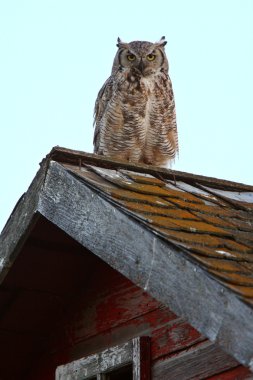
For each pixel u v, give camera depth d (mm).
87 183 8719
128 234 7895
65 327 10969
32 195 9500
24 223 9586
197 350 8531
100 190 8516
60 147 9562
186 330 8734
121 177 9570
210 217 8789
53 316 11141
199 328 6832
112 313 10125
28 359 11508
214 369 8258
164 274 7332
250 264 7379
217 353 8281
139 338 9102
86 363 9758
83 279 10742
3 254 9930
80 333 10648
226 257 7297
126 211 7996
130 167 10164
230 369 8102
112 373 9609
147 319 9430
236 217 9102
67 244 10086
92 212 8484
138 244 7730
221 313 6629
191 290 6988
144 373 8969
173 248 7270
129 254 7824
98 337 10305
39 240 9953
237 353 6422
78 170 9414
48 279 10602
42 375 11266
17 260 10203
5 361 11453
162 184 9766
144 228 7691
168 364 8828
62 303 10984
